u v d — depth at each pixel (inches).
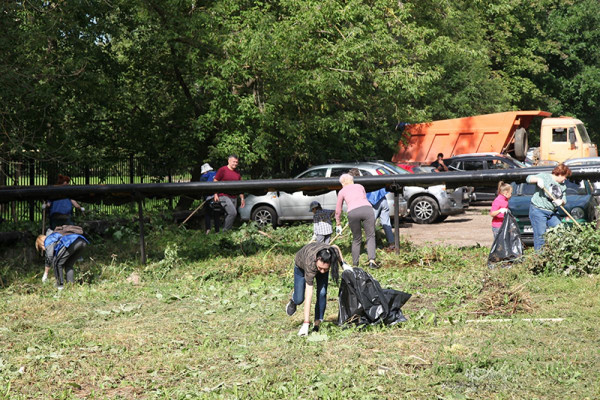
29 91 661.3
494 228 465.1
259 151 806.5
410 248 563.5
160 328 331.3
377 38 871.1
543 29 1782.7
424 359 261.0
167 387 244.5
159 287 446.9
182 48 799.1
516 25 1529.3
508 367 244.4
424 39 1048.8
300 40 794.8
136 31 820.6
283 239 631.2
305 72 808.9
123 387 247.8
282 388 230.4
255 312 362.9
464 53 1049.5
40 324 352.2
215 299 405.4
